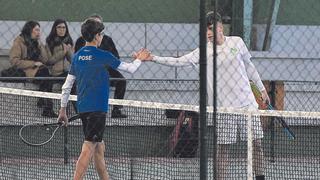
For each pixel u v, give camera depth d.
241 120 23.03
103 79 21.06
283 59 34.56
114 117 28.03
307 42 35.16
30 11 33.44
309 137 29.34
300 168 26.86
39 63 30.25
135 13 34.19
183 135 27.42
